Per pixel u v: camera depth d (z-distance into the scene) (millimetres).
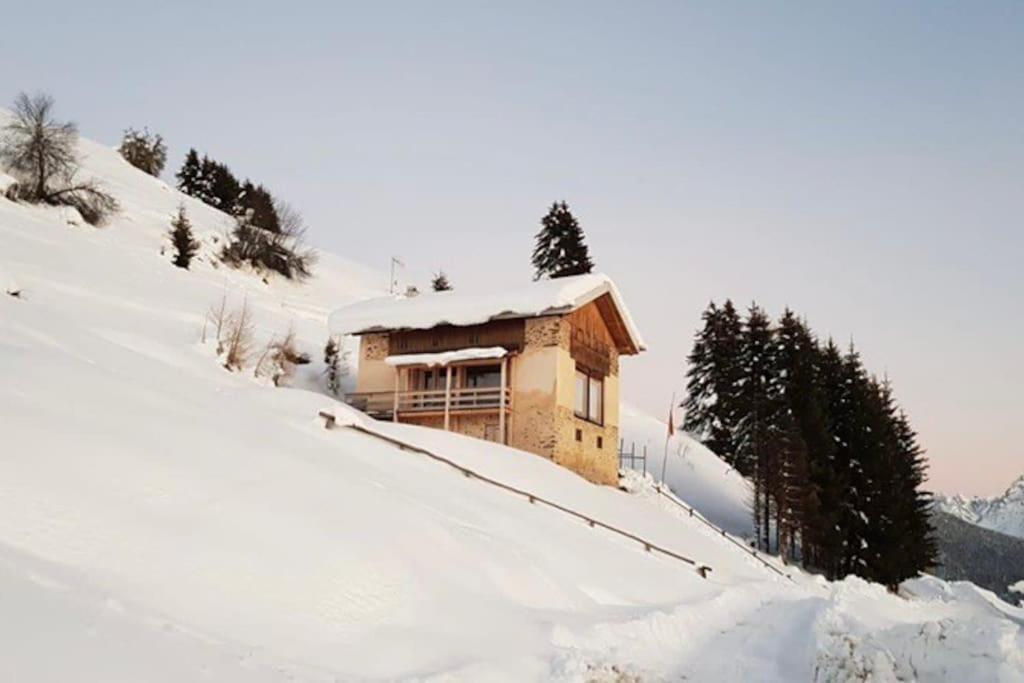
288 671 7246
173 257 51812
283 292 63094
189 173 94938
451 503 15812
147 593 7586
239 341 31609
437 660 8656
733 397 52188
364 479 13711
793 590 20062
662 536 24406
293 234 76062
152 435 10484
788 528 35250
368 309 34438
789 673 10734
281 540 9344
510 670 8898
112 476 8930
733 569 24281
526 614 10766
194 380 19562
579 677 9047
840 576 37312
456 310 32250
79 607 6711
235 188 94562
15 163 51438
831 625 11742
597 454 32938
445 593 10258
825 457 38438
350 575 9367
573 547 16516
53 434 9125
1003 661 9742
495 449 25250
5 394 9789
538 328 31453
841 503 37625
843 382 42781
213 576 8266
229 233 66562
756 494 37281
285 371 34312
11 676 5430
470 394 31812
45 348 13664
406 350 33594
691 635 12391
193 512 9094
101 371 12797
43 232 41938
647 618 12148
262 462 11281
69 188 53625
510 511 17672
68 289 32719
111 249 45688
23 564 7012
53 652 5887
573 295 31141
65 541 7664
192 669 6527
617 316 34250
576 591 13109
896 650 10383
